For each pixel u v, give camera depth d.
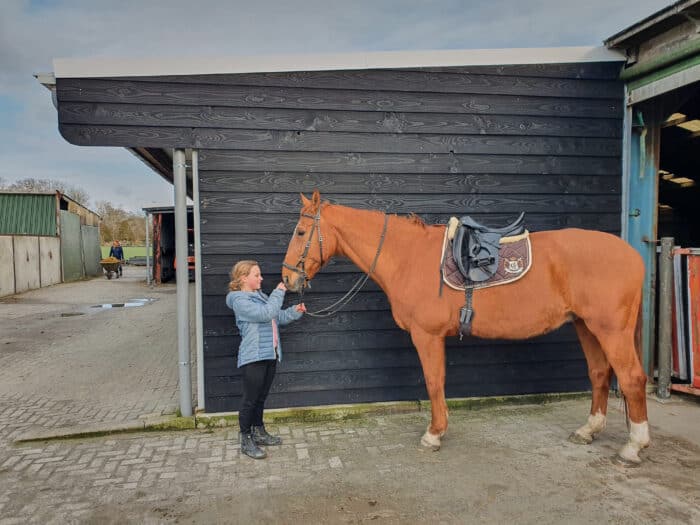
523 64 3.94
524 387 4.16
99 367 5.95
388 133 3.88
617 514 2.49
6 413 4.21
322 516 2.52
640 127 4.28
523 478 2.88
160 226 17.73
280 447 3.37
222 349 3.79
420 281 3.14
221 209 3.74
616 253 2.92
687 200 8.15
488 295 3.03
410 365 4.01
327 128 3.80
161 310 10.99
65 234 18.61
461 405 4.02
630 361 2.92
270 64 3.65
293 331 3.88
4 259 13.94
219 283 3.76
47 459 3.26
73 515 2.57
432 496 2.70
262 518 2.52
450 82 3.91
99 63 3.50
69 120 3.51
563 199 4.13
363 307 3.94
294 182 3.80
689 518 2.45
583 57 3.96
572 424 3.69
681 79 3.59
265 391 3.34
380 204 3.90
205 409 3.81
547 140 4.07
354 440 3.47
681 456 3.13
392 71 3.84
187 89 3.62
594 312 2.93
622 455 2.99
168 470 3.07
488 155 4.01
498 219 4.05
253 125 3.72
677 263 4.19
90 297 13.59
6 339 7.76
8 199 17.56
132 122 3.57
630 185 4.30
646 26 3.55
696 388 4.06
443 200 3.97
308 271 3.25
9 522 2.51
